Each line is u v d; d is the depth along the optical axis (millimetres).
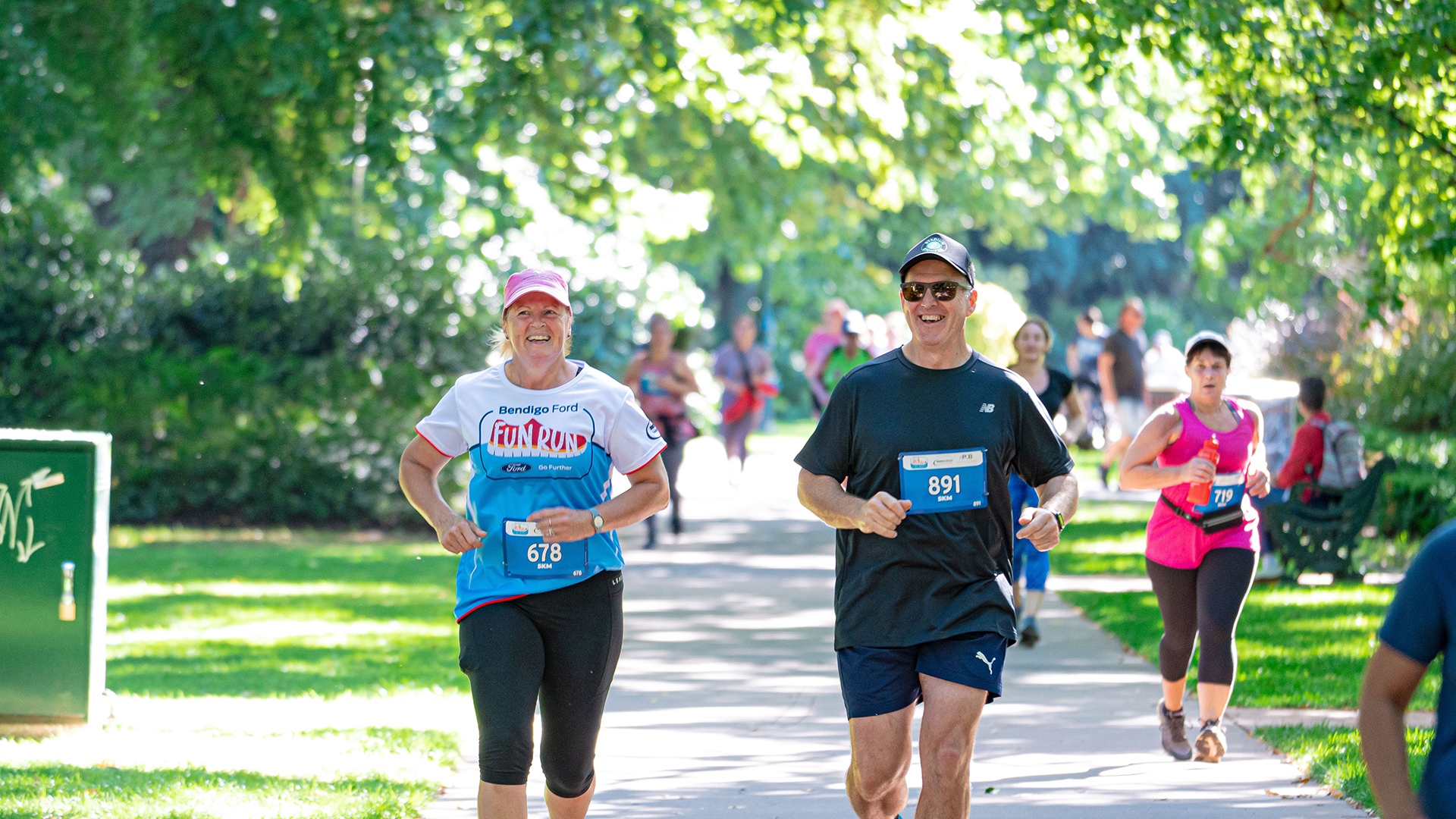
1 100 44906
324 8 42656
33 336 51000
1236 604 18203
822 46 47938
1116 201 87125
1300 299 53781
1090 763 18500
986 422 13016
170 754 18438
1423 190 29797
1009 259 150500
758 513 52250
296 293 51938
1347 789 16750
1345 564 33844
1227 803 16578
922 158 56906
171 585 34344
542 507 13172
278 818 15328
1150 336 150500
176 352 51125
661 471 13383
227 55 43562
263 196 53531
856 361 52188
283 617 29906
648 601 32188
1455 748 7941
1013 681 23641
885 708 12883
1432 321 48000
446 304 52438
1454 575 8047
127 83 47938
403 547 44219
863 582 12992
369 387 49969
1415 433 47500
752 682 23750
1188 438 18203
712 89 45688
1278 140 29156
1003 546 13180
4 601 19609
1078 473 65875
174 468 47250
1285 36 30000
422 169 51969
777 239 74312
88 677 19609
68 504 19688
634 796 17062
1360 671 23562
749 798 16984
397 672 24156
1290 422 36688
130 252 54719
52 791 16406
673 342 44625
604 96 49844
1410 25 27594
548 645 13188
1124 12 29750
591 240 57844
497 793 12633
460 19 47125
